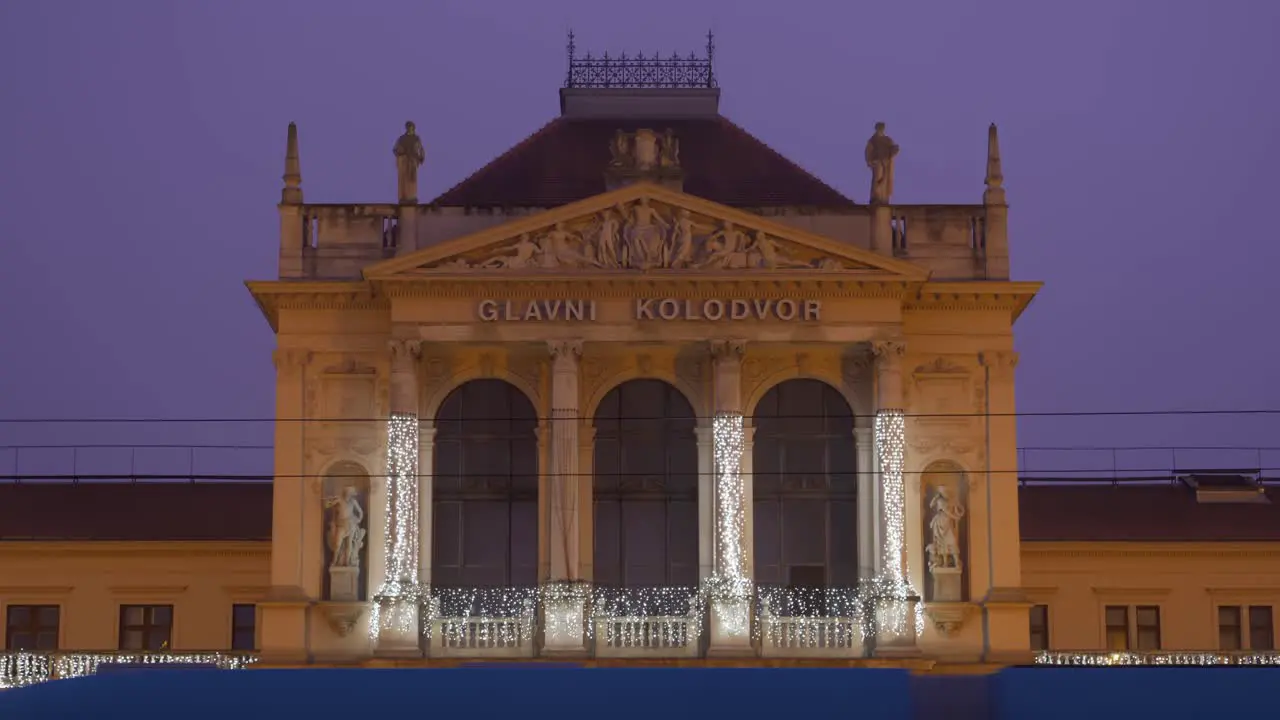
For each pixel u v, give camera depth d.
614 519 75.00
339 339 74.75
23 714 28.11
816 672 28.77
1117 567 87.19
